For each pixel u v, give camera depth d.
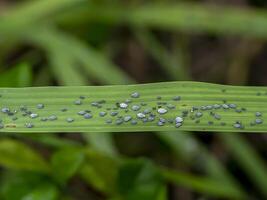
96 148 0.22
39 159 0.19
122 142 0.26
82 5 0.26
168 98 0.16
